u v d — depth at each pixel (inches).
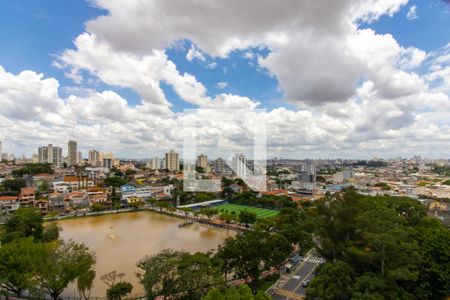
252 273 2007.9
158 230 4079.7
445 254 1514.5
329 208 1776.6
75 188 7126.0
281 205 5393.7
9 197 5167.3
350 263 1482.5
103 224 4475.9
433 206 4648.1
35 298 1697.8
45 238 3058.6
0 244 2437.3
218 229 4170.8
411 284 1456.7
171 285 1668.3
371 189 7071.9
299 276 2279.8
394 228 1567.4
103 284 2135.8
